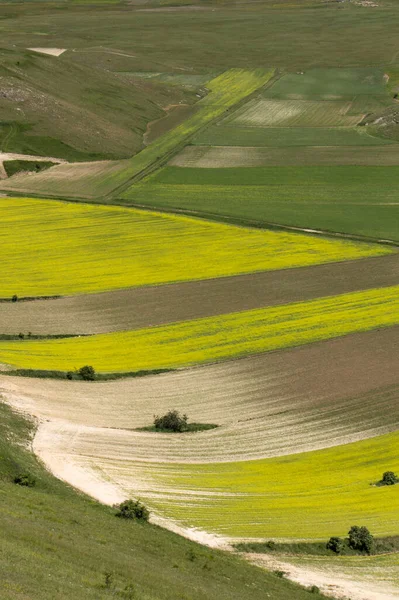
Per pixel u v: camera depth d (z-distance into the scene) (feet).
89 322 451.53
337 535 282.15
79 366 396.98
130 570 225.15
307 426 352.90
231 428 349.61
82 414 352.28
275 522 285.84
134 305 474.08
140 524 270.87
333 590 253.44
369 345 426.92
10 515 237.86
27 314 458.91
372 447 339.77
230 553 265.54
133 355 412.16
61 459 310.86
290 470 321.11
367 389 383.45
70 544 229.66
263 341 429.38
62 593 196.85
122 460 316.60
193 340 429.38
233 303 478.18
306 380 390.83
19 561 206.69
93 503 279.28
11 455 299.58
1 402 346.95
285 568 262.88
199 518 283.59
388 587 259.19
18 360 398.83
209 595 224.33
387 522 291.58
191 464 319.88
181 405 366.63
